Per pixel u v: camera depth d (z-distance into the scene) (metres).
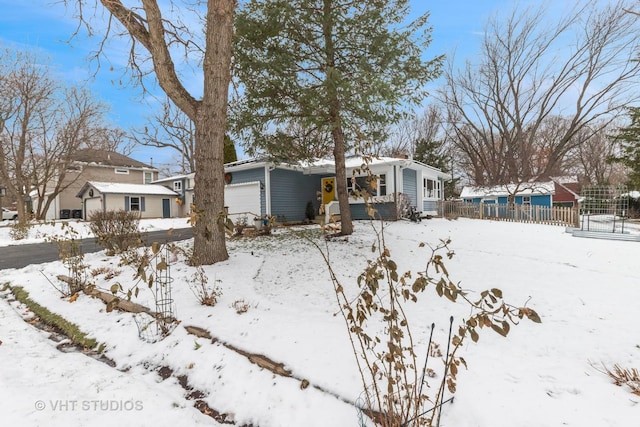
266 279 5.27
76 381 2.61
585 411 1.97
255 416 2.20
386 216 13.58
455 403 2.07
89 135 23.48
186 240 10.14
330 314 3.73
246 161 13.89
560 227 12.81
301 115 8.22
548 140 30.53
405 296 1.90
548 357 2.70
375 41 7.63
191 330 3.39
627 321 3.46
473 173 35.47
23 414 2.12
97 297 4.64
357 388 2.27
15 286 5.66
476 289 4.71
